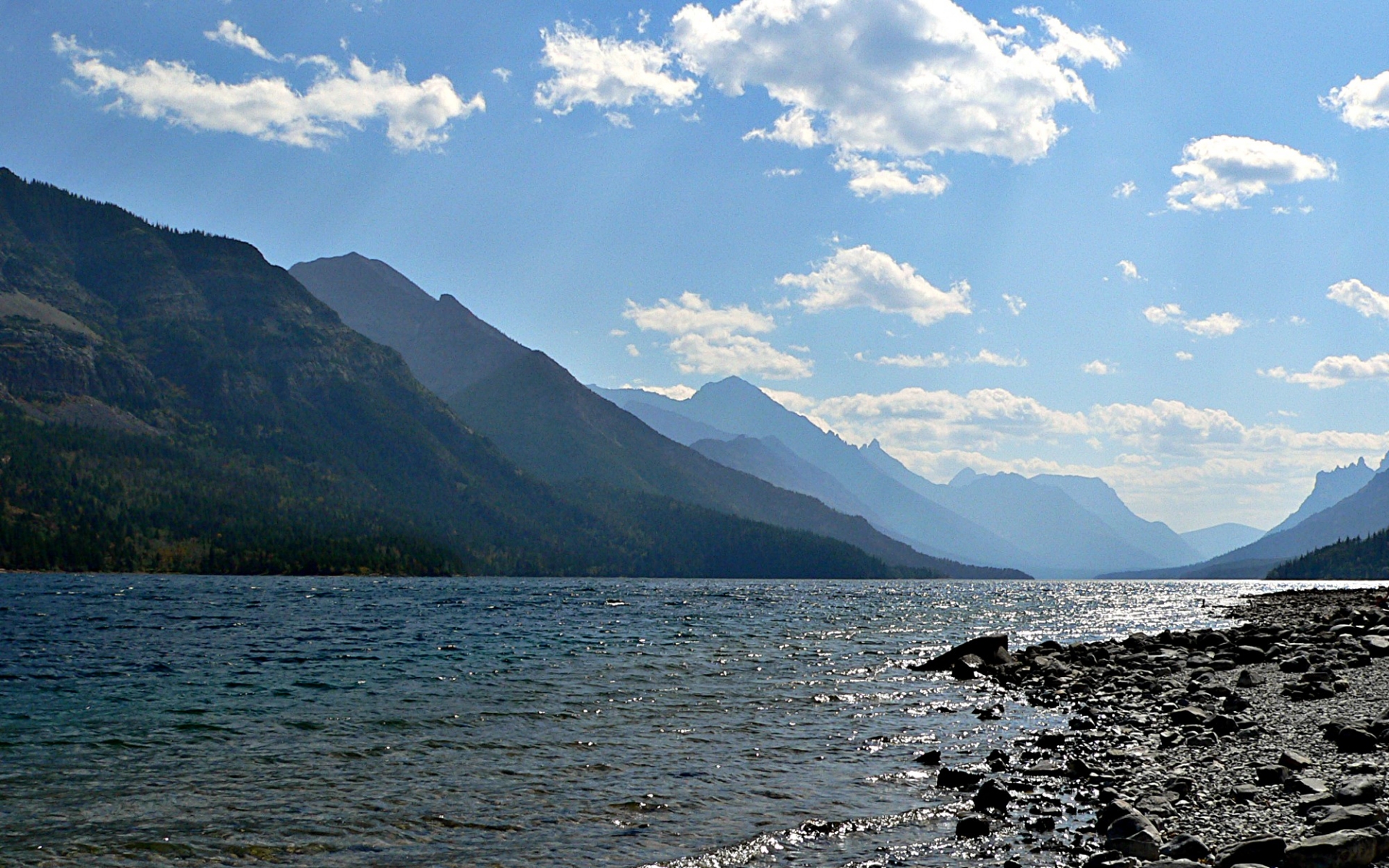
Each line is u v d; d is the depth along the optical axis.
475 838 18.11
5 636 60.31
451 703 34.06
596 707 33.19
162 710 32.31
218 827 18.70
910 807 19.98
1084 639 67.25
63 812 19.69
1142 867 14.87
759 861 16.61
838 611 107.38
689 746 26.44
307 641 59.53
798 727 29.45
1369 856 14.41
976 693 37.06
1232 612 100.44
